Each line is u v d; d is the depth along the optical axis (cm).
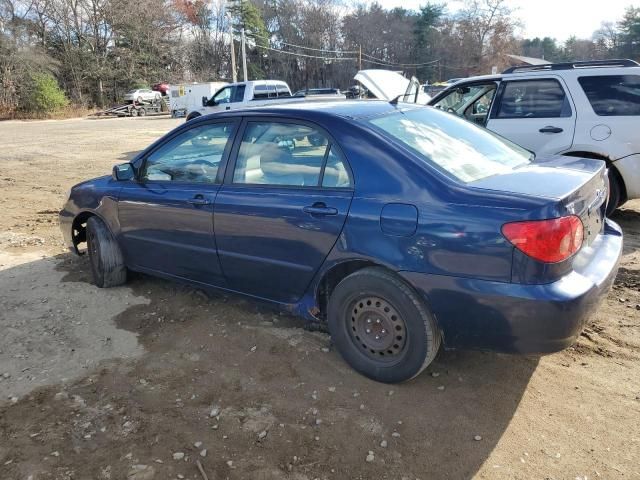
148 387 315
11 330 392
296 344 357
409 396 297
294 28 8125
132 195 420
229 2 7325
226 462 253
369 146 298
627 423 271
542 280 247
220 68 7550
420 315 281
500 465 246
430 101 713
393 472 244
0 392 314
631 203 720
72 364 344
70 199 487
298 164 326
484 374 316
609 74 573
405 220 275
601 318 383
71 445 267
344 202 297
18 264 542
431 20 8512
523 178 287
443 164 293
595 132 574
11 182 1094
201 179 378
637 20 8000
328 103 362
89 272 511
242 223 343
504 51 7238
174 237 394
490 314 258
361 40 8419
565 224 249
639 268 474
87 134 2289
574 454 251
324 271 313
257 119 352
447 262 264
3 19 4638
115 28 5722
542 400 291
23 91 4334
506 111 634
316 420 280
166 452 261
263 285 353
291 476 244
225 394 306
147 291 457
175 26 6612
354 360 316
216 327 386
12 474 248
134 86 5778
